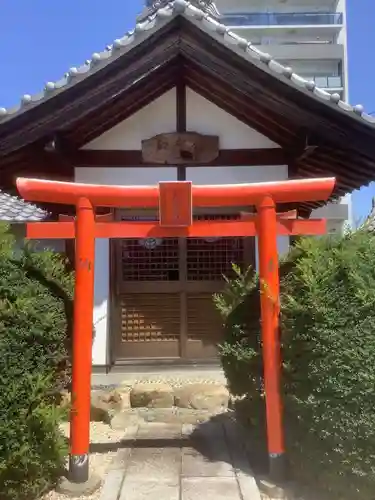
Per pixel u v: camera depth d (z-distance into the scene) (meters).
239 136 6.13
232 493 3.69
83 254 4.00
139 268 6.87
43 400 3.54
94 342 6.39
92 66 4.72
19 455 3.31
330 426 3.34
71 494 3.73
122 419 5.48
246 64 4.77
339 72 34.72
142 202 4.10
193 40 4.78
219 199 4.09
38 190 3.89
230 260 6.90
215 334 6.80
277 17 35.69
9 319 3.40
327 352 3.38
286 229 4.10
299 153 5.64
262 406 4.19
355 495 3.37
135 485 3.83
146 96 5.91
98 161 6.09
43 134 5.03
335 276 3.53
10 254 3.66
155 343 6.79
